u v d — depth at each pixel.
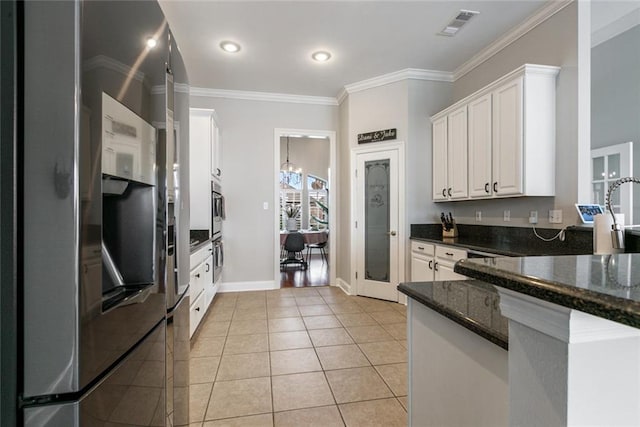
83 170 0.66
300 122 4.57
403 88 3.78
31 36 0.63
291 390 1.99
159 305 1.11
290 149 8.61
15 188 0.62
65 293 0.64
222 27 2.84
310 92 4.39
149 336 1.03
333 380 2.10
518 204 2.90
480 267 0.62
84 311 0.67
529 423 0.55
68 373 0.65
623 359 0.50
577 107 2.36
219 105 4.34
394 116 3.86
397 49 3.24
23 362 0.63
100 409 0.74
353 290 4.18
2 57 0.61
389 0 2.48
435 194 3.72
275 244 4.50
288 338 2.78
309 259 6.98
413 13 2.64
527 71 2.47
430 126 3.82
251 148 4.44
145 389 0.99
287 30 2.89
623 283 0.47
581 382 0.48
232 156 4.38
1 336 0.61
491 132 2.82
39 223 0.63
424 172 3.81
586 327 0.47
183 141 1.52
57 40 0.64
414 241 3.64
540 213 2.66
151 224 1.07
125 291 0.96
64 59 0.64
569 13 2.41
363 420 1.72
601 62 3.21
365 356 2.44
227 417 1.74
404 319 3.26
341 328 3.01
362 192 4.12
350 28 2.87
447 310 0.95
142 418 0.97
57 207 0.64
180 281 1.43
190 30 2.88
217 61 3.48
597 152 3.24
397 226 3.84
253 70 3.70
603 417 0.49
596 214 2.10
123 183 0.98
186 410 1.53
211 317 3.31
